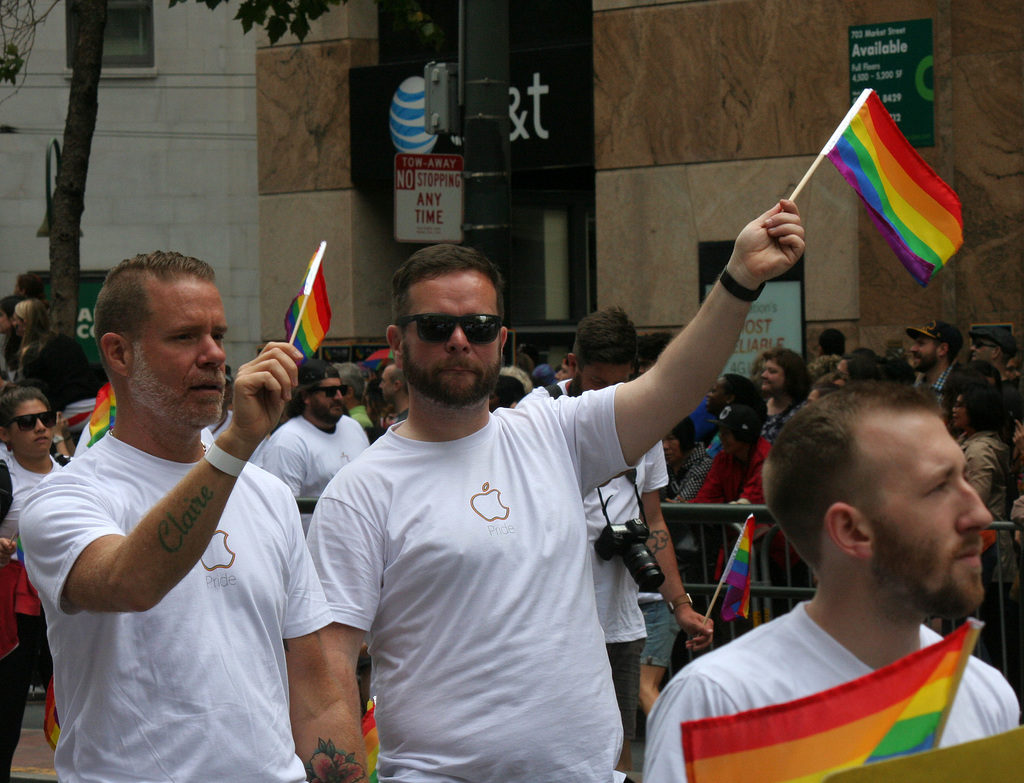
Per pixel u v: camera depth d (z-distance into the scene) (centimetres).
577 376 626
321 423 893
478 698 370
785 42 1562
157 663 326
